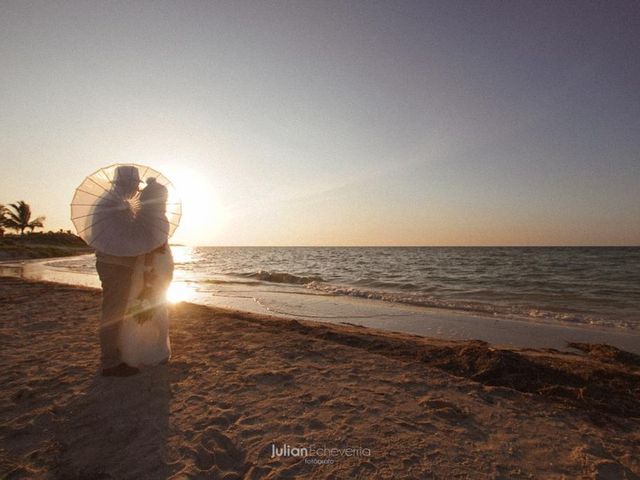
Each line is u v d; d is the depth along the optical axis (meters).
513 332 7.43
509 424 3.14
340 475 2.39
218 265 35.22
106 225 3.74
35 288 11.43
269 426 3.01
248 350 5.02
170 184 4.02
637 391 3.88
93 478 2.37
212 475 2.40
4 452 2.66
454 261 43.22
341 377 4.10
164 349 4.38
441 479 2.37
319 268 30.77
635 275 22.73
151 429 2.95
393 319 8.74
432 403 3.47
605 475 2.46
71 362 4.44
